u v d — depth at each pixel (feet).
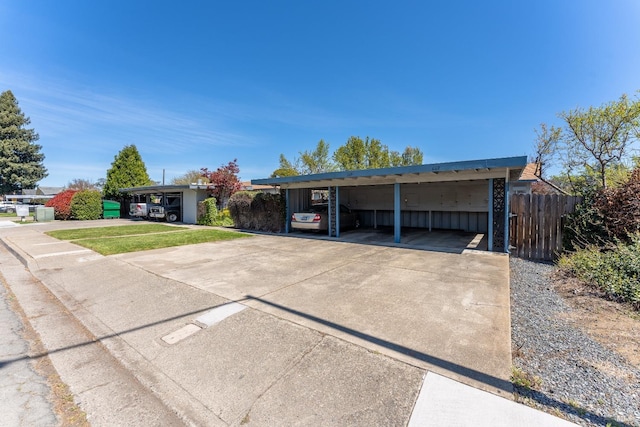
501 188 25.94
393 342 9.68
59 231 45.29
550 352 9.00
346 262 22.26
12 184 127.85
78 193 69.51
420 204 44.83
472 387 7.25
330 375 8.04
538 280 17.34
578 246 20.83
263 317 12.04
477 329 10.56
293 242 32.81
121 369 8.91
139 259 24.09
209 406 7.07
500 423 6.06
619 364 8.27
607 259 16.19
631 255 15.06
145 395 7.63
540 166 44.06
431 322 11.24
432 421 6.19
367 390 7.32
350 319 11.65
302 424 6.31
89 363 9.29
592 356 8.72
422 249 27.78
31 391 7.81
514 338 9.96
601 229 20.16
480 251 26.43
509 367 8.09
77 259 24.54
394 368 8.20
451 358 8.62
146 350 9.91
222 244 31.68
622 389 7.14
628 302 12.85
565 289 15.29
